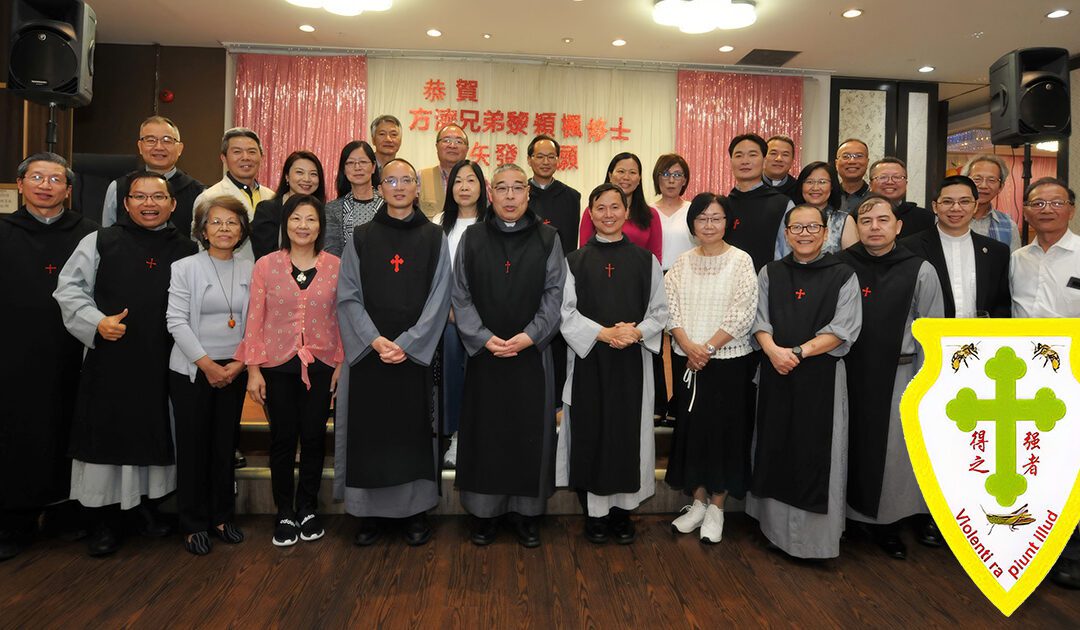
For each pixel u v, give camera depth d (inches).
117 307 97.8
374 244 101.7
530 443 102.0
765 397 103.2
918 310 102.9
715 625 82.0
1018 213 399.9
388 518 111.7
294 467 114.0
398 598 87.2
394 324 99.8
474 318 102.7
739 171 129.8
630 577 94.5
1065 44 245.8
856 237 118.4
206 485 101.7
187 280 98.8
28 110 193.8
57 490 100.3
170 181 123.6
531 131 274.1
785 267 106.3
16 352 97.3
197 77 261.6
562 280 104.9
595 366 105.0
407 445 101.0
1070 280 103.3
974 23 227.3
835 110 288.7
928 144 294.8
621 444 103.7
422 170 143.1
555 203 138.1
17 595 86.4
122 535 103.7
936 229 112.1
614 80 276.7
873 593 90.9
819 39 244.7
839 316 99.8
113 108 259.0
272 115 263.0
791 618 84.0
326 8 213.0
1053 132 140.4
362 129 266.7
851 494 103.6
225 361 100.7
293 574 93.4
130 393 97.5
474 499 105.6
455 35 246.8
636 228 128.9
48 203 100.0
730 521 116.8
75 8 127.0
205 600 85.8
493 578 93.4
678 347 109.8
